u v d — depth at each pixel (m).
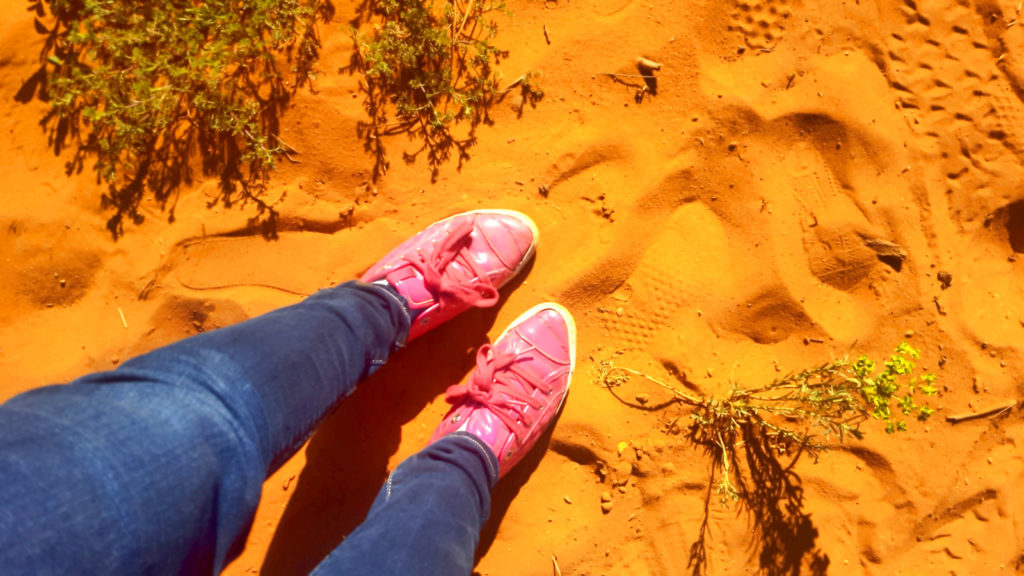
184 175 2.37
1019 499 2.37
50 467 1.02
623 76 2.40
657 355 2.39
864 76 2.38
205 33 2.32
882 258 2.37
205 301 2.37
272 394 1.44
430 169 2.40
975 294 2.38
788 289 2.37
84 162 2.35
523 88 2.40
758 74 2.38
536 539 2.39
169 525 1.14
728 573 2.37
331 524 2.35
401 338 2.08
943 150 2.38
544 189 2.40
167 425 1.20
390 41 2.31
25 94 2.33
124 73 2.29
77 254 2.36
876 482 2.38
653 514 2.39
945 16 2.38
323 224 2.40
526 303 2.41
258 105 2.34
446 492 1.83
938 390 2.37
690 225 2.40
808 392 2.12
